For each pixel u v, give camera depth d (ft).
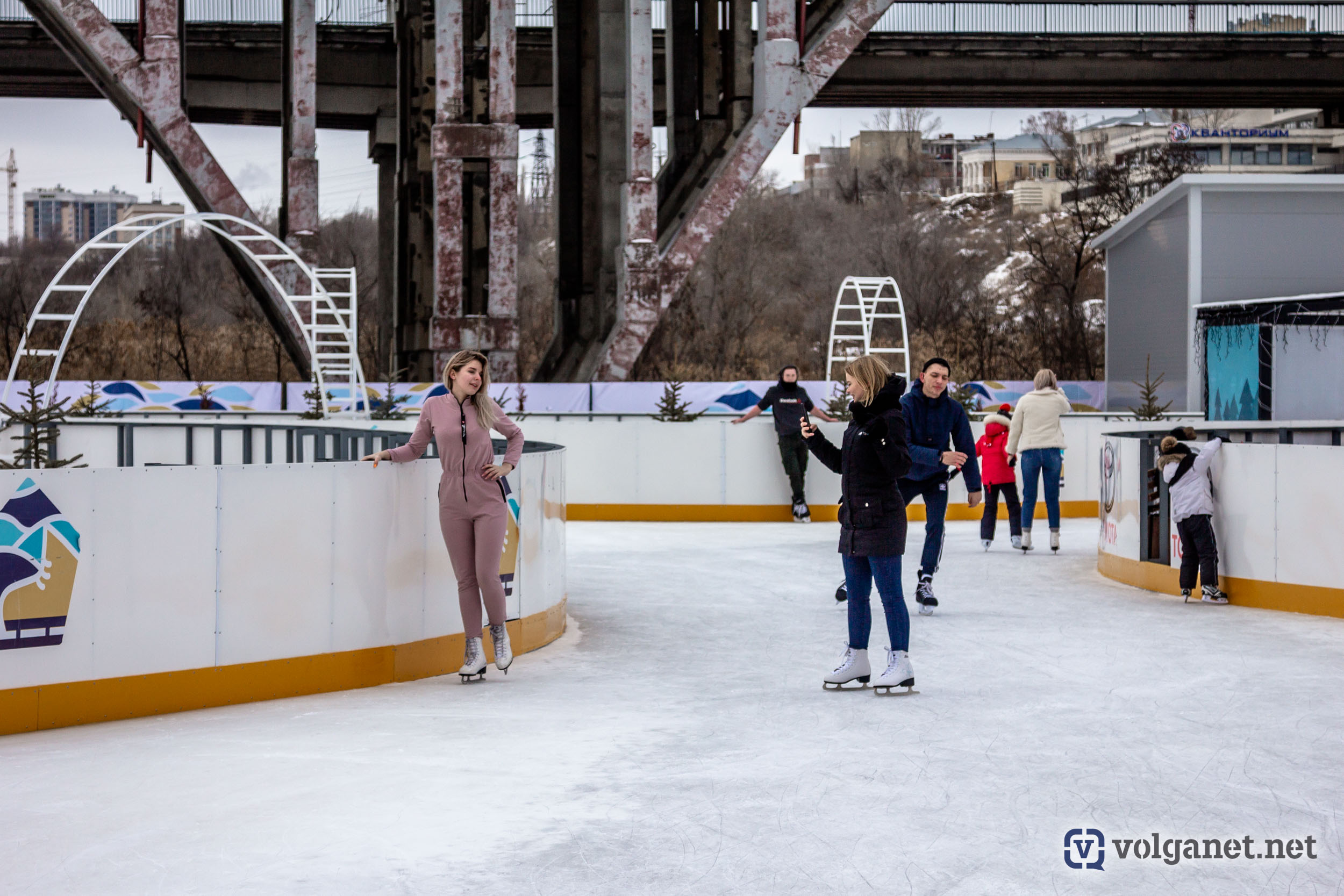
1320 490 30.45
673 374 214.28
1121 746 18.20
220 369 213.66
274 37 150.71
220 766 17.28
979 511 59.72
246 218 94.94
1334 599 30.30
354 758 17.74
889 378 21.83
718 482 57.93
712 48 102.06
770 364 235.40
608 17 100.48
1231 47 154.92
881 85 155.22
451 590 24.88
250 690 21.93
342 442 33.04
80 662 20.25
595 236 102.17
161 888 12.53
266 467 22.06
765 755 17.76
